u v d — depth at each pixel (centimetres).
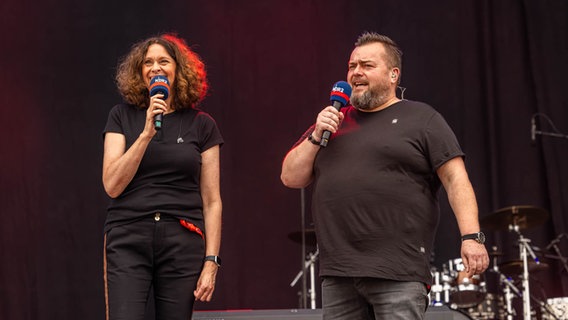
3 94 916
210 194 422
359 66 406
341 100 408
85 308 884
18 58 928
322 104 962
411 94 974
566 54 964
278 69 969
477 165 956
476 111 966
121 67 443
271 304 920
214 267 409
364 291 373
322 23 980
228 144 948
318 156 400
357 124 399
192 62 444
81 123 926
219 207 422
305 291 845
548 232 959
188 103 431
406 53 980
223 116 952
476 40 979
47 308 877
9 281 873
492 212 900
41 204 899
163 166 402
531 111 966
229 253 921
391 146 382
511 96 969
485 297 847
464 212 373
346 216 377
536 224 899
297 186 419
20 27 935
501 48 978
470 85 970
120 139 414
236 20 974
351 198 378
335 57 973
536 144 957
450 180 380
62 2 950
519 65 973
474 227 370
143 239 393
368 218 373
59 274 888
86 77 936
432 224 382
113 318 384
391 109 398
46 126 920
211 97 953
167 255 395
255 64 969
